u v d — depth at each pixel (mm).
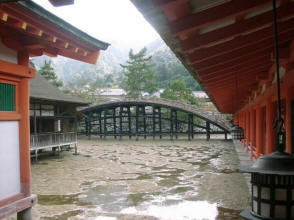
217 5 2221
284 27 3480
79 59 4629
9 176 4023
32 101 16625
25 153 4230
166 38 2559
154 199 8469
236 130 10195
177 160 16953
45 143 16734
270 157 1687
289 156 1675
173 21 2250
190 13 2232
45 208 7707
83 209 7586
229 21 2723
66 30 3738
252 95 12617
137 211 7340
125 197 8758
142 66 46812
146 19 2078
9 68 3920
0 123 3910
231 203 7910
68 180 11500
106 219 6770
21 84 4250
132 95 45844
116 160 17250
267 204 1647
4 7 2984
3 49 3965
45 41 3975
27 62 4320
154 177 11922
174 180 11227
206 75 5078
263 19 2869
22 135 4219
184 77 69062
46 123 18906
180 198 8523
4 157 3947
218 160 16750
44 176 12375
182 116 41656
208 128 31344
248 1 2234
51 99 16938
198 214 7023
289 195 1610
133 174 12680
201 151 21672
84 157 18688
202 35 2828
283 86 6207
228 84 8531
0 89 3928
